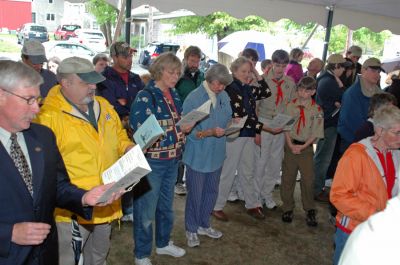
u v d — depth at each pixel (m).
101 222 2.32
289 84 4.20
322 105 4.56
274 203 4.46
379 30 6.92
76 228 2.32
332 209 4.12
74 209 1.88
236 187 4.56
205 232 3.68
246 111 3.66
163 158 2.80
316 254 3.55
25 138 1.60
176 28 17.38
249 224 4.04
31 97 1.48
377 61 3.84
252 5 5.45
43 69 3.77
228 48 11.30
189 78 4.24
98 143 2.21
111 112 2.40
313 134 3.92
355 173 2.10
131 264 3.17
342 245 2.25
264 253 3.50
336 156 5.06
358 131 2.85
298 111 3.94
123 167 1.80
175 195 4.69
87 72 2.08
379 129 2.10
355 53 5.46
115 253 3.33
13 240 1.46
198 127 3.17
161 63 2.71
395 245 0.95
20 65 1.49
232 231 3.85
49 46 11.52
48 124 2.04
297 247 3.65
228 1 5.23
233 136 3.71
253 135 3.89
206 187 3.47
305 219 4.25
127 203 3.77
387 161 2.12
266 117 4.17
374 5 6.20
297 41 22.14
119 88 3.71
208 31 17.09
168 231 3.23
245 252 3.49
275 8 5.70
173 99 2.90
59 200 1.86
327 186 5.18
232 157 3.88
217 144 3.28
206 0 5.04
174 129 2.83
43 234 1.49
